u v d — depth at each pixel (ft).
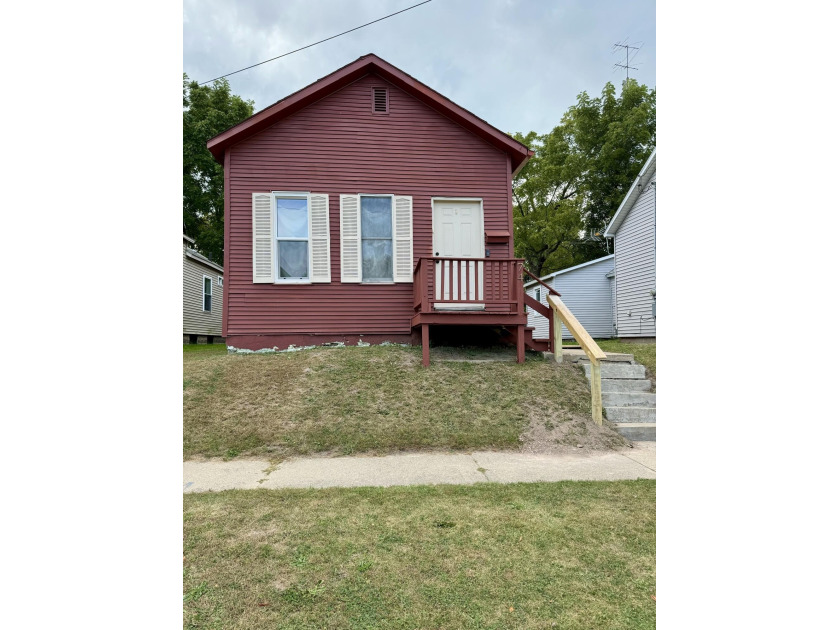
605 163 93.71
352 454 17.07
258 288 29.07
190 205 90.22
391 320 30.07
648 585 7.97
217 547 9.16
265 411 19.90
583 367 25.72
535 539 9.68
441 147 31.01
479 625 6.88
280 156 29.53
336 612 7.15
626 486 13.41
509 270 26.45
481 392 22.22
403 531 10.02
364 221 30.37
